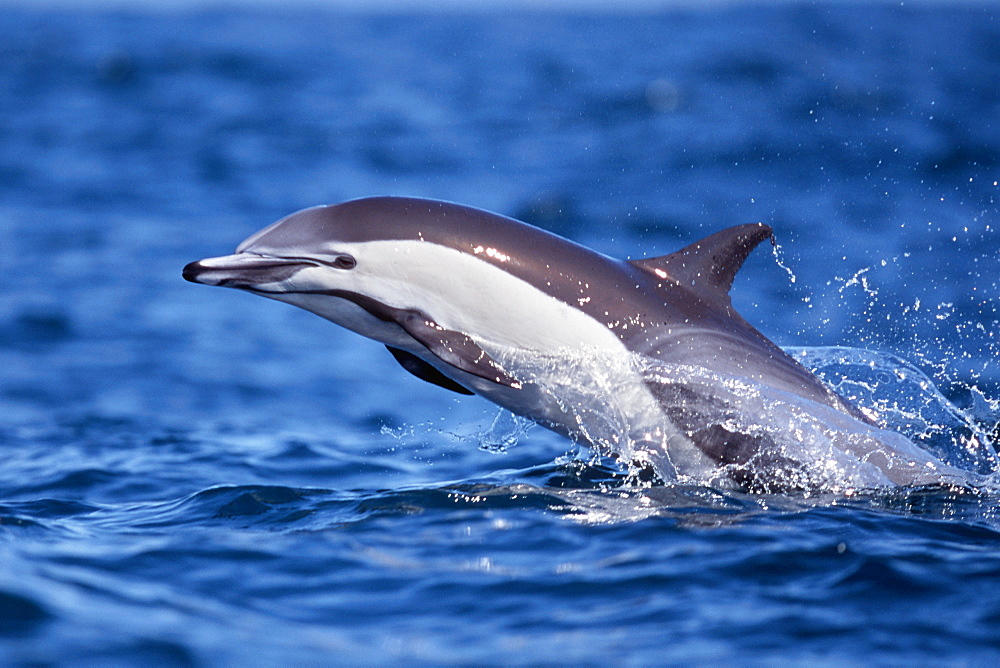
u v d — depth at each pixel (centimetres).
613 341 2412
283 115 13750
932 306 5038
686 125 11838
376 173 9406
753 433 2402
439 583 1777
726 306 2544
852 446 2414
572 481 2489
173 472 2766
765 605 1675
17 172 9131
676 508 2219
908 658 1498
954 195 7900
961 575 1791
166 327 5028
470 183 8812
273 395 4053
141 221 7294
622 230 7044
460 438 3259
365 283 2391
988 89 14825
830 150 9794
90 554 1894
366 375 4434
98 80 18088
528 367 2436
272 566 1852
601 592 1736
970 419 2866
